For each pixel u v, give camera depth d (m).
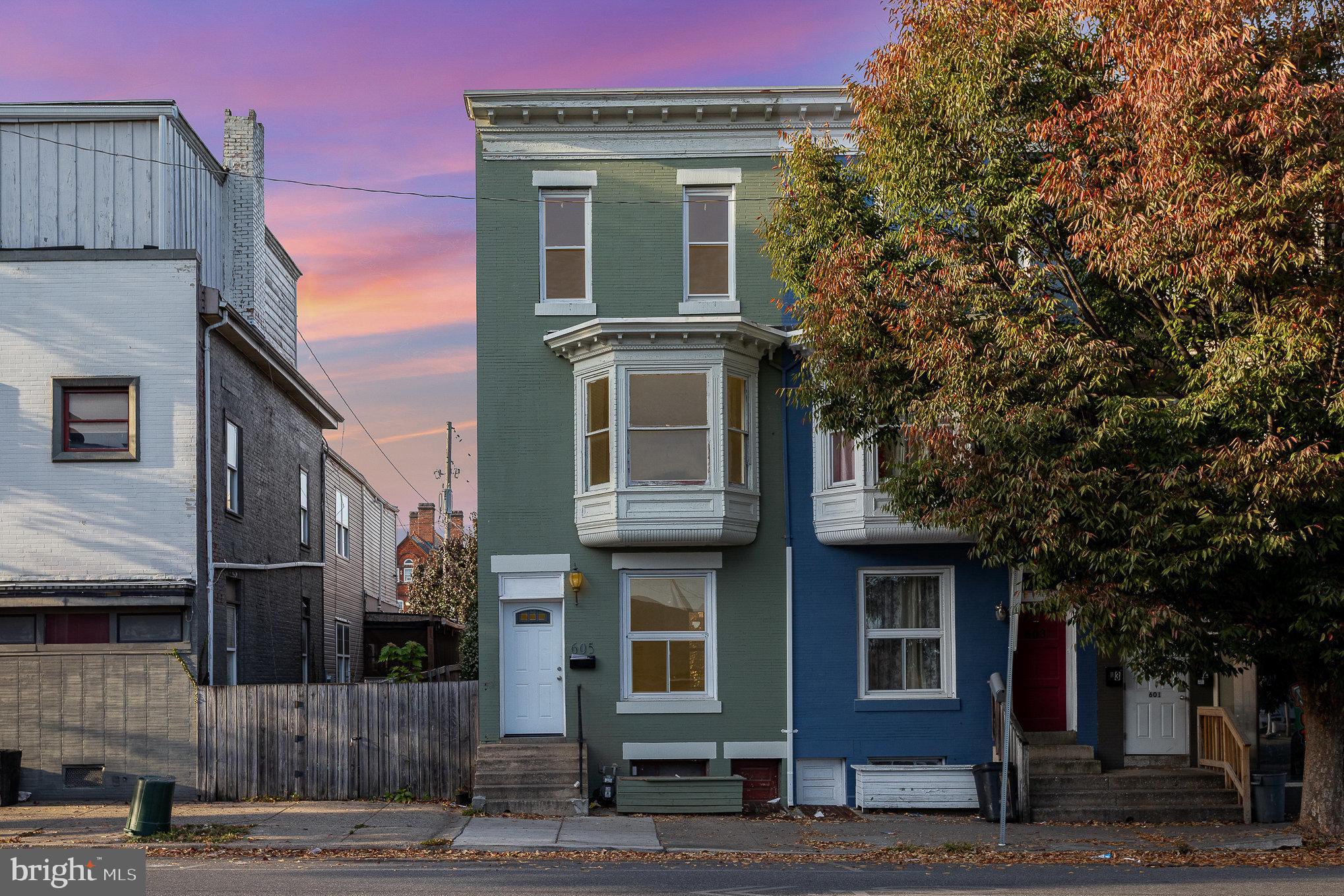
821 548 20.42
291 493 26.91
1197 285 14.59
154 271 20.06
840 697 20.19
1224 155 14.07
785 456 20.50
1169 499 14.47
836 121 20.94
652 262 20.67
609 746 19.89
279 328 28.19
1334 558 14.95
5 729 19.36
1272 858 14.91
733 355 20.05
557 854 15.03
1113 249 14.75
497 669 20.03
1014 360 15.45
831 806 19.98
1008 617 20.36
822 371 17.42
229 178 25.23
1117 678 20.47
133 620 19.81
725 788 18.80
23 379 19.73
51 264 19.95
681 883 12.61
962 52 16.08
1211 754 19.98
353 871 13.31
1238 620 15.62
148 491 19.72
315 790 19.70
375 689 19.98
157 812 15.60
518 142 20.75
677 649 20.27
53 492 19.59
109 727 19.45
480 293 20.50
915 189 16.80
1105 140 15.31
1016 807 18.55
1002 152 16.11
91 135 21.33
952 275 16.11
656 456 19.75
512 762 19.19
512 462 20.27
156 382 19.89
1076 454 14.81
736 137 20.92
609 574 20.14
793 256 18.70
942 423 15.98
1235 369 13.91
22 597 19.20
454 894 11.73
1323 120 13.88
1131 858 14.95
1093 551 15.05
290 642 26.47
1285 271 14.13
